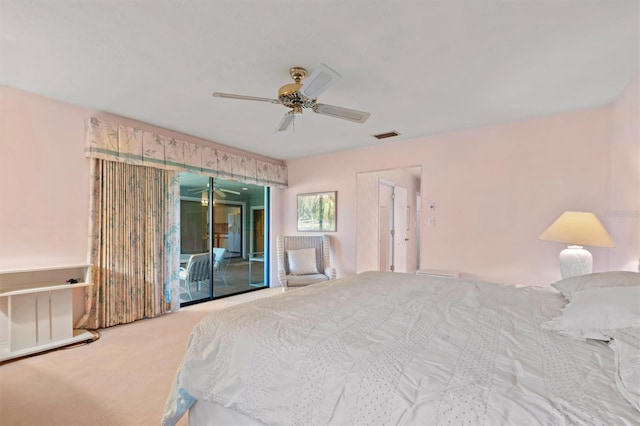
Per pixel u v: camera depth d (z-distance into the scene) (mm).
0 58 2184
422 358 1040
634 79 2432
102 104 3031
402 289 2070
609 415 726
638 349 931
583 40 1929
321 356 1101
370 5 1640
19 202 2770
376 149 4531
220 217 4777
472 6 1642
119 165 3363
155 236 3668
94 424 1716
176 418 1455
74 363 2443
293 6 1650
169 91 2721
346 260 4855
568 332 1213
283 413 1091
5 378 2213
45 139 2900
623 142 2662
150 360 2500
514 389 844
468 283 2268
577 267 2736
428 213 4035
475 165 3711
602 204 2998
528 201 3381
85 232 3172
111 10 1680
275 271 5512
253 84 2576
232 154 4625
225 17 1739
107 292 3254
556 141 3236
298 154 5156
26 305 2666
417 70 2324
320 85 1938
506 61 2189
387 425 851
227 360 1312
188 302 4273
